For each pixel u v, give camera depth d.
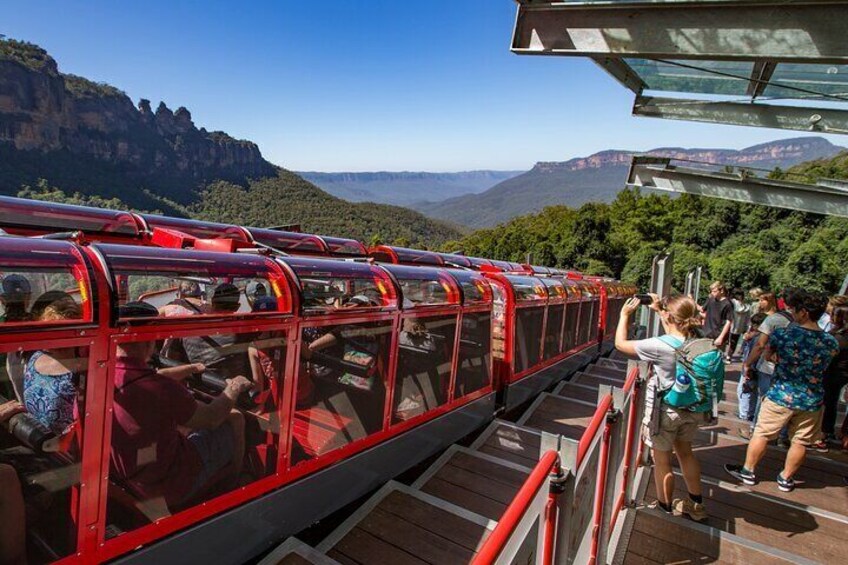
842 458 6.29
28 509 2.27
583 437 2.31
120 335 2.47
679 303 4.36
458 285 5.46
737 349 13.52
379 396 4.41
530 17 3.64
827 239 45.75
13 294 2.16
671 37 3.24
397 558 3.67
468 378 5.89
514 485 4.91
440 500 4.40
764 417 5.27
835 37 2.85
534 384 7.83
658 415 4.47
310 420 3.75
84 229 5.32
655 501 4.86
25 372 2.21
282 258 3.66
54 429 2.31
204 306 2.95
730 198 9.88
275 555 3.41
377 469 4.44
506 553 1.42
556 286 8.53
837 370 6.52
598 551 3.19
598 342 11.85
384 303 4.32
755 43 3.04
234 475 3.16
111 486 2.52
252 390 3.20
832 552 4.30
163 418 2.70
